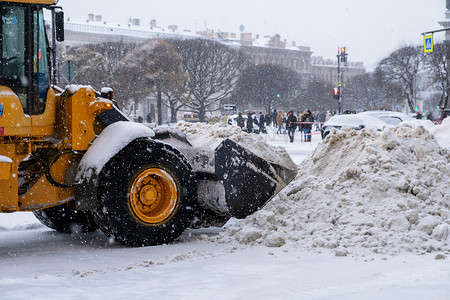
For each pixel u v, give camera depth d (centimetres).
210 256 779
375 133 1002
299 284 616
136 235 855
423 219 818
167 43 6738
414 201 859
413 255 746
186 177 885
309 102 11088
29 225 1071
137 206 862
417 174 912
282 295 569
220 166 884
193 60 7694
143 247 858
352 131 1025
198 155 906
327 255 762
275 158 920
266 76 9225
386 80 8781
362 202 870
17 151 852
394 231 809
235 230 875
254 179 902
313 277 649
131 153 857
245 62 9050
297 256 764
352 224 835
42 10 871
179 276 673
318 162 1018
